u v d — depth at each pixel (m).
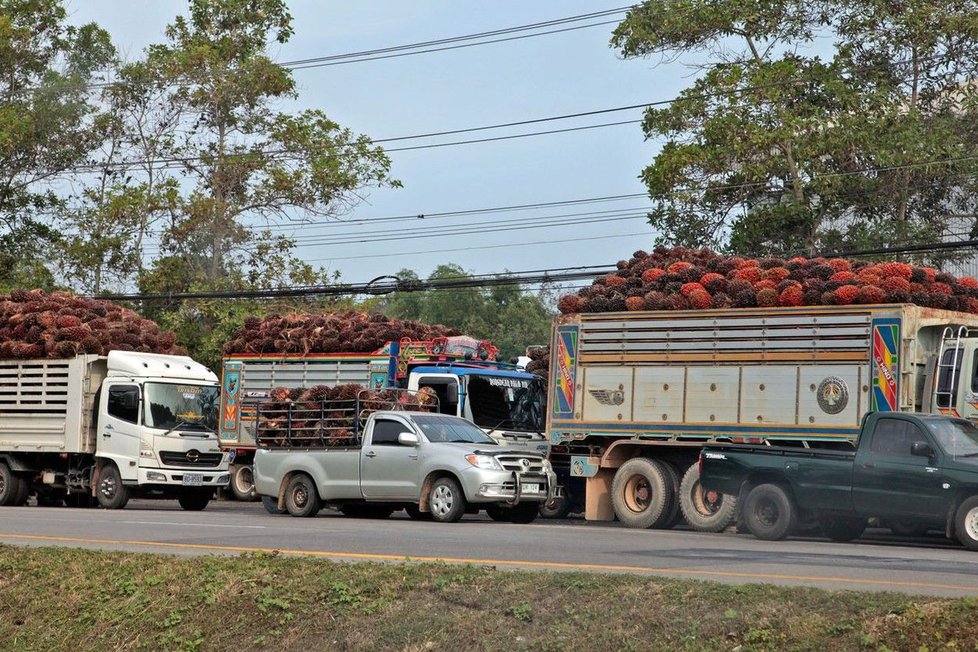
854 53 37.25
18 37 49.47
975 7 35.78
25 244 50.28
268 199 47.31
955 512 16.27
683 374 21.33
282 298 47.34
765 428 20.31
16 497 28.81
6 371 28.72
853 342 19.59
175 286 46.62
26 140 48.22
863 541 18.59
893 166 34.56
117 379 27.52
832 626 8.73
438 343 26.86
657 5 37.34
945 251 35.84
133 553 14.16
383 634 9.93
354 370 28.02
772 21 36.69
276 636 10.36
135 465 26.95
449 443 21.33
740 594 9.80
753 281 21.09
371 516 23.83
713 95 36.53
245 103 47.59
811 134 34.88
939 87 37.50
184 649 10.49
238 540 16.83
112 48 51.34
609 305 22.36
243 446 29.88
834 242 35.91
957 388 18.91
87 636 11.12
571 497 25.03
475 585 10.77
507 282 33.25
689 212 37.12
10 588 12.44
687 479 20.77
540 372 26.70
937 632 8.41
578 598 10.11
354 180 47.09
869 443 17.14
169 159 48.16
